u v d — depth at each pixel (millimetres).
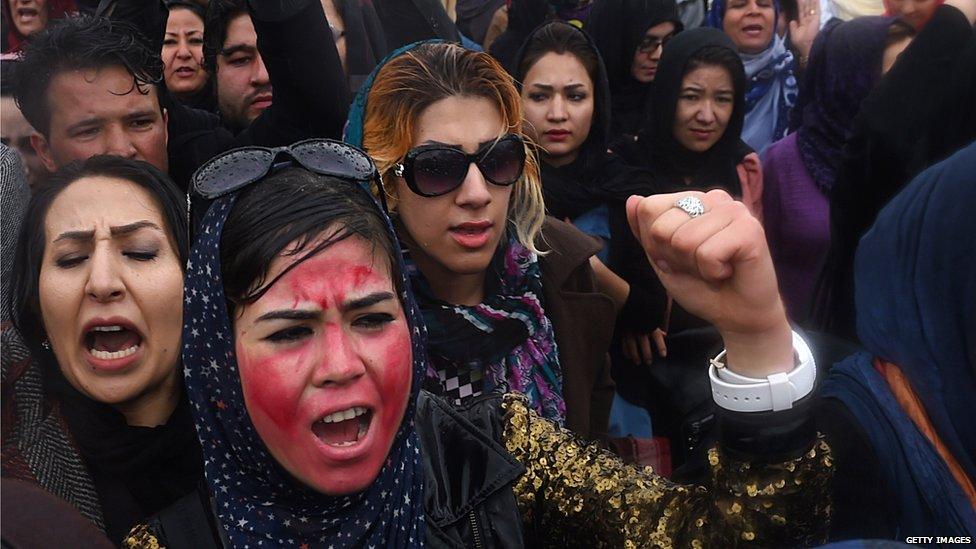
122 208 1358
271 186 984
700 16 3199
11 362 1380
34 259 1361
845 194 1896
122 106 1791
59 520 1045
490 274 1759
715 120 2584
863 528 1304
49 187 1375
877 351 1382
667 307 2273
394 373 981
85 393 1361
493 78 1634
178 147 2057
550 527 1165
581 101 2316
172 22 2561
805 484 1000
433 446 1150
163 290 1357
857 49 2525
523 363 1718
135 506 1352
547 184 2316
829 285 1952
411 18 2664
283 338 961
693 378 2189
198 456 1400
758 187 2631
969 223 1307
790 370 1009
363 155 1027
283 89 1858
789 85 3031
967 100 1750
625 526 1106
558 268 1838
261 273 950
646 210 982
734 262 951
